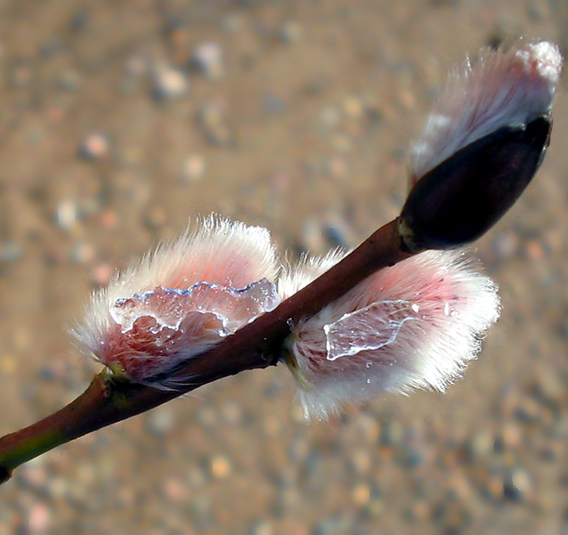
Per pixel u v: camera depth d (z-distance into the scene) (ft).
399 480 1.30
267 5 1.81
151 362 0.45
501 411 1.37
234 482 1.28
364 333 0.43
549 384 1.41
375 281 0.43
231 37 1.75
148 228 1.50
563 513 1.29
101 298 0.46
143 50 1.71
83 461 1.27
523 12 1.83
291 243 1.50
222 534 1.24
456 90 0.38
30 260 1.44
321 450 1.32
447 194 0.38
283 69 1.71
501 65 0.38
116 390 0.45
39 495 1.24
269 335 0.44
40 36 1.73
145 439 1.30
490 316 0.44
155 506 1.25
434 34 1.79
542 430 1.36
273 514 1.26
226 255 0.47
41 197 1.51
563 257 1.54
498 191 0.38
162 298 0.44
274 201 1.54
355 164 1.61
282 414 1.34
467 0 1.85
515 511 1.29
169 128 1.62
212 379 0.45
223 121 1.63
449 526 1.27
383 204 1.57
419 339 0.44
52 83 1.66
